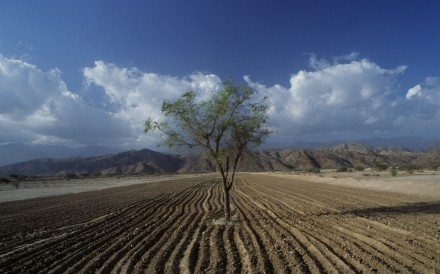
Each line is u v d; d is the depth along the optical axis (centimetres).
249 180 7562
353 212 2378
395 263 1200
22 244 1700
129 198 3975
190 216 2484
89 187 6391
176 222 2227
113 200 3772
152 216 2536
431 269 1126
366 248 1410
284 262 1255
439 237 1543
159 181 8181
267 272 1147
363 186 4669
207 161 2325
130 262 1288
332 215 2283
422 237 1546
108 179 9975
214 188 5394
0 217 2627
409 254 1305
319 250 1384
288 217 2275
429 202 2833
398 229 1730
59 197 4297
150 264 1271
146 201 3619
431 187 3588
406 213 2289
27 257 1435
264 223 2075
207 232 1855
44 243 1694
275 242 1566
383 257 1275
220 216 2419
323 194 3800
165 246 1537
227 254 1409
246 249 1433
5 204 3559
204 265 1251
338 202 3011
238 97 2152
